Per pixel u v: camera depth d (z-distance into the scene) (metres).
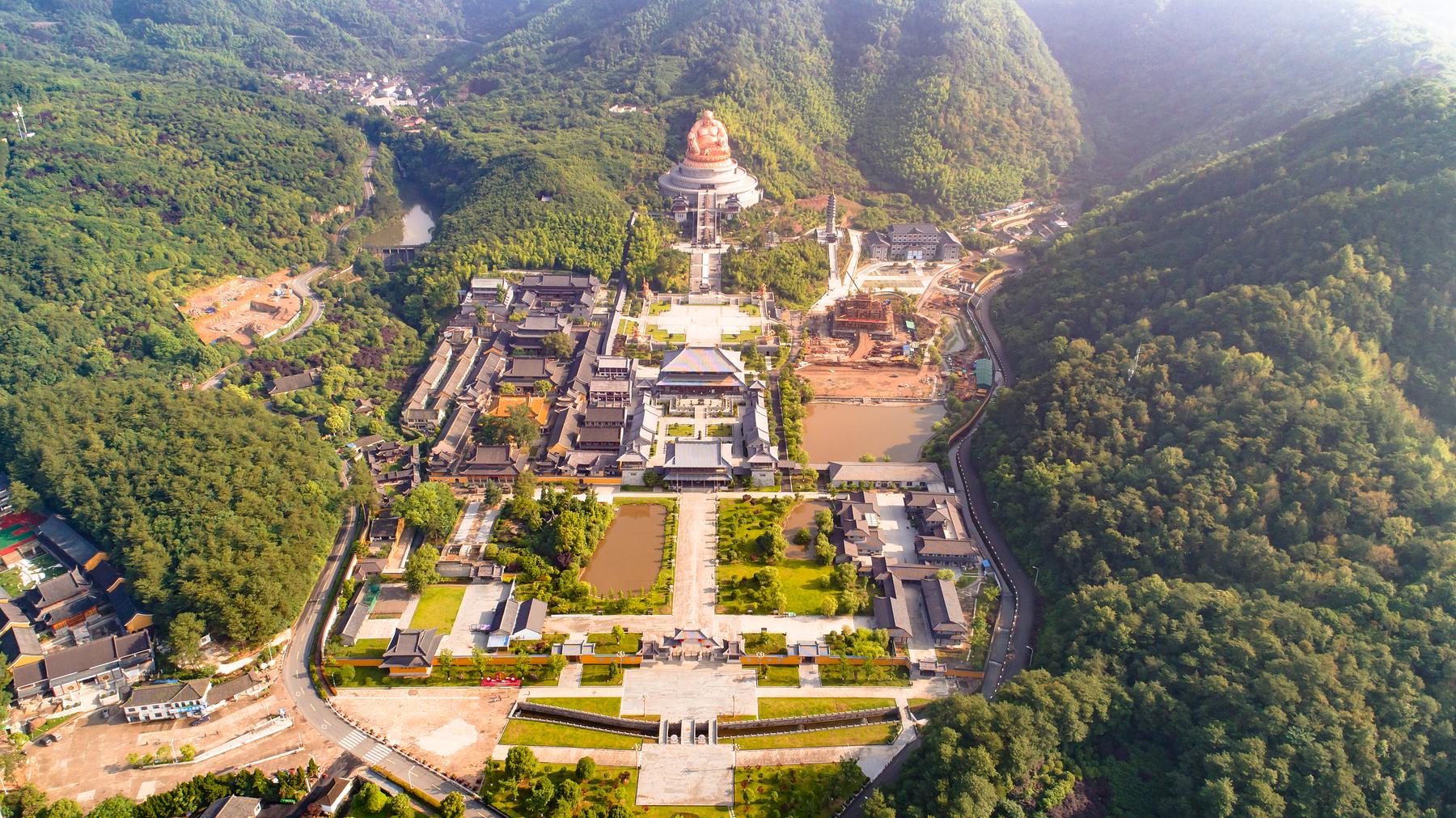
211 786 137.62
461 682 165.88
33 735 152.62
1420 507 168.25
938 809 132.50
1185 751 144.25
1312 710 140.00
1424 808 135.12
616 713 159.00
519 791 142.88
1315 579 161.25
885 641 172.00
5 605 174.88
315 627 179.25
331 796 138.62
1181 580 170.25
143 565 176.12
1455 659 144.12
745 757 150.12
